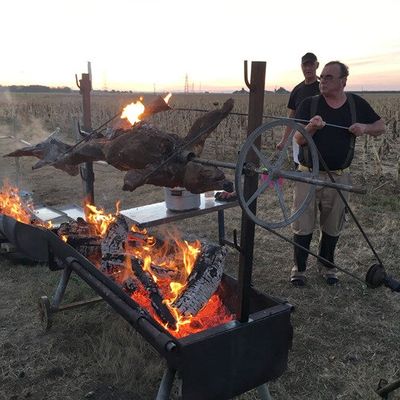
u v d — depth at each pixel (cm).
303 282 444
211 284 271
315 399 288
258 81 187
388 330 365
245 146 179
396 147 1328
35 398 289
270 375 247
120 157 265
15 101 3875
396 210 676
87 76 399
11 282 446
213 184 236
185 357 208
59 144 396
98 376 308
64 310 365
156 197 752
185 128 1650
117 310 252
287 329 245
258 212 671
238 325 224
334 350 340
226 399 232
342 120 388
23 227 388
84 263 300
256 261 502
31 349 339
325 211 425
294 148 573
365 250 523
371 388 294
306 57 518
